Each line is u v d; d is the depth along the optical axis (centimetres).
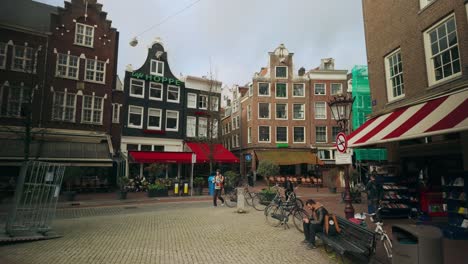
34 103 2056
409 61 1023
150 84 2847
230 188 2028
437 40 914
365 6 1332
